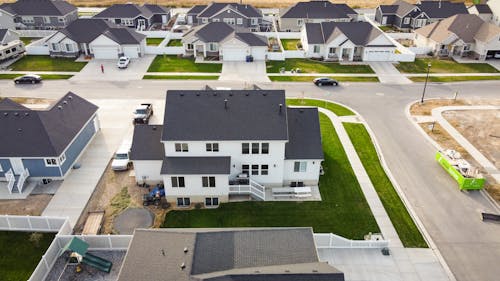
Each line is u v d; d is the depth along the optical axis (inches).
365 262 1155.9
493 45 2728.8
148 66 2650.1
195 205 1393.9
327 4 3459.6
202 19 3299.7
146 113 1927.9
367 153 1706.4
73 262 1131.9
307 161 1444.4
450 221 1326.3
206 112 1419.8
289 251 955.3
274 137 1371.8
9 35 2773.1
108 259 1152.8
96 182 1492.4
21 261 1151.6
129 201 1400.1
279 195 1428.4
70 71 2556.6
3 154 1407.5
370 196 1440.7
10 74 2495.1
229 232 999.0
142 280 869.8
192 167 1349.7
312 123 1494.8
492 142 1797.5
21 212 1334.9
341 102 2183.8
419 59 2819.9
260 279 823.1
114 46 2728.8
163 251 943.0
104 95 2224.4
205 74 2527.1
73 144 1566.2
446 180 1537.9
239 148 1391.5
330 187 1488.7
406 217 1341.0
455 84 2425.0
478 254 1195.9
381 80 2480.3
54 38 2743.6
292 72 2576.3
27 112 1517.0
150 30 3427.7
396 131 1888.5
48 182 1487.5
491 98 2239.2
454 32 2819.9
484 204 1406.3
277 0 4662.9
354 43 2733.8
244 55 2743.6
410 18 3435.0
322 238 1183.6
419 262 1162.6
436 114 2053.4
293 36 3267.7
